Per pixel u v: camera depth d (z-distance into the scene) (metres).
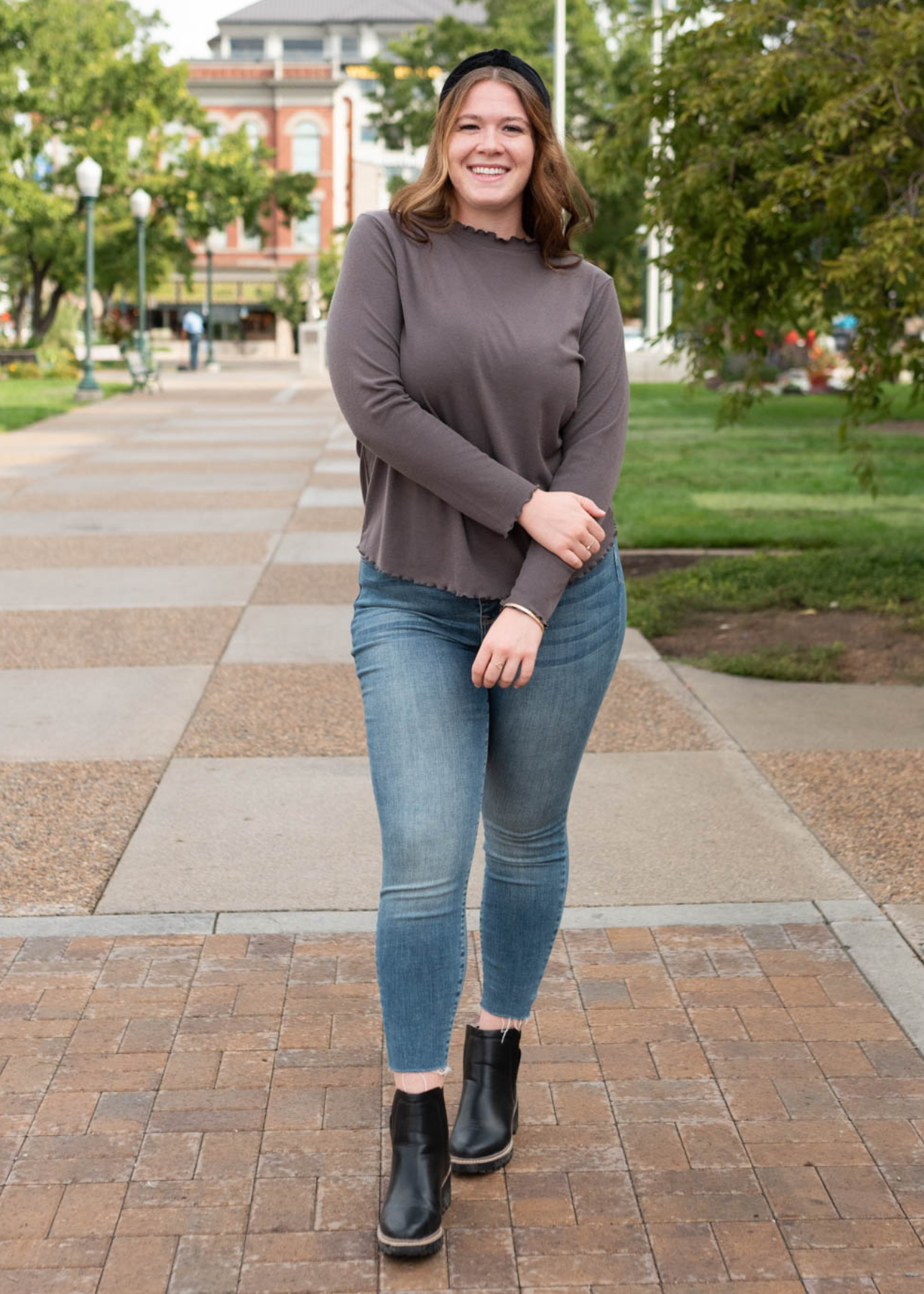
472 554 2.39
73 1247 2.37
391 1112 2.45
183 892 3.83
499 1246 2.39
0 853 4.12
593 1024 3.12
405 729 2.36
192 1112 2.76
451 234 2.40
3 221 31.44
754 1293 2.28
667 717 5.52
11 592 8.02
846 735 5.29
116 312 57.72
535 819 2.57
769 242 8.01
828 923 3.63
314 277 47.94
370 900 3.79
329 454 15.46
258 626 7.17
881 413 8.05
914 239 6.28
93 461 14.77
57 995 3.23
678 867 4.01
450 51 45.72
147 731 5.37
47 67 34.16
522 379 2.34
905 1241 2.40
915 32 6.18
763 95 7.22
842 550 8.84
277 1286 2.29
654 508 10.98
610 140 8.30
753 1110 2.78
